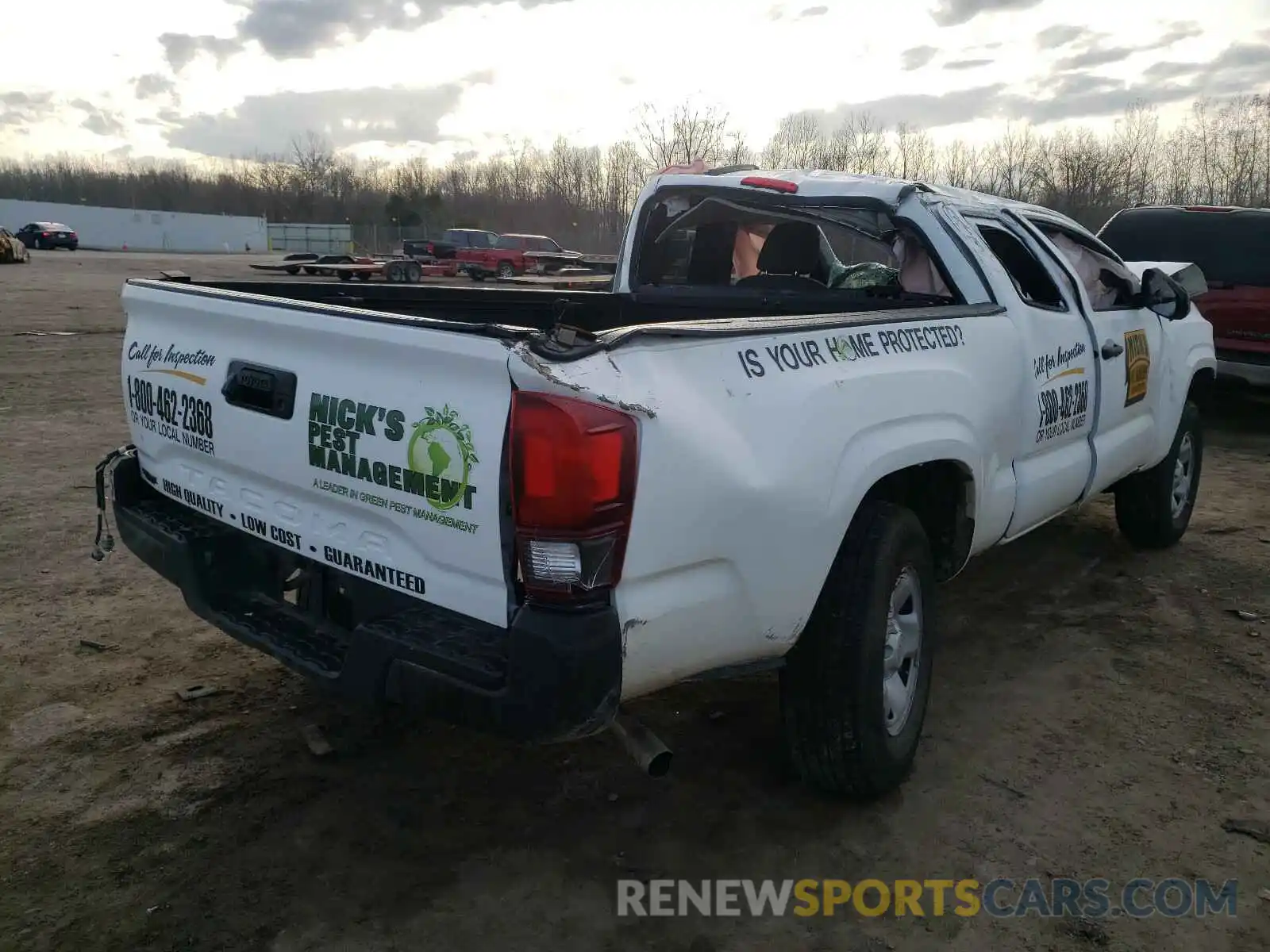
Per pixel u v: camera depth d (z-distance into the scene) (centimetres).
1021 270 433
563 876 286
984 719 378
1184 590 509
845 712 295
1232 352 916
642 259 513
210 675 404
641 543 235
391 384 252
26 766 335
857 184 410
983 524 364
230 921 265
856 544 297
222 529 321
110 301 2145
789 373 273
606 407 224
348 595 283
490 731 235
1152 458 515
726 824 311
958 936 263
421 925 265
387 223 6975
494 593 240
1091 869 290
